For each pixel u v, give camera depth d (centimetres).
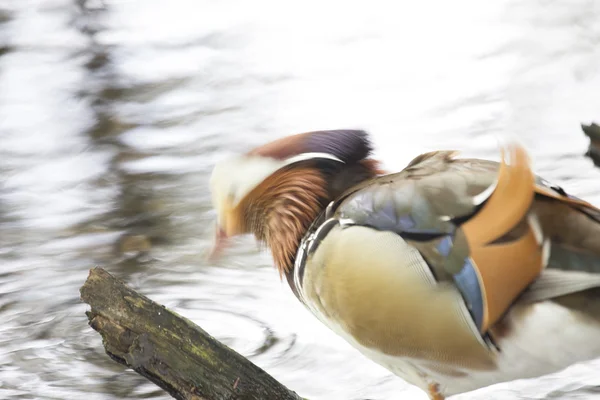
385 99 1944
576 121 1727
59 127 1898
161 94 2062
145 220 1472
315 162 962
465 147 1661
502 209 789
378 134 1756
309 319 1170
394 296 823
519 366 827
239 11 2567
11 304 1239
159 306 795
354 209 860
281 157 973
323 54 2238
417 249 815
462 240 801
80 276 1312
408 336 837
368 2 2564
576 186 1452
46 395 1016
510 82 1961
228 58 2253
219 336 1132
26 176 1677
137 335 786
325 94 1997
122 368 1076
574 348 793
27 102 2047
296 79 2106
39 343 1138
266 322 1167
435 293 810
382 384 1025
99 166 1700
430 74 2059
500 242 789
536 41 2186
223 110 1952
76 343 1138
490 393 1016
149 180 1633
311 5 2561
